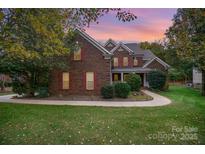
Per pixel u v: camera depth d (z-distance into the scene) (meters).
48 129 9.55
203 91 26.95
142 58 40.88
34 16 9.34
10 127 9.88
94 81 25.02
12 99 23.20
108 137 8.47
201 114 12.45
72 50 22.95
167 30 22.42
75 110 14.34
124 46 40.00
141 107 15.84
